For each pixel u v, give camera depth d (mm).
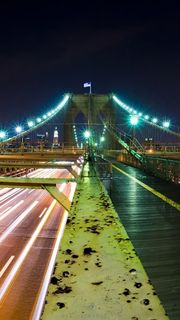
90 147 44188
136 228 6480
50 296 2043
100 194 7664
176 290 3492
